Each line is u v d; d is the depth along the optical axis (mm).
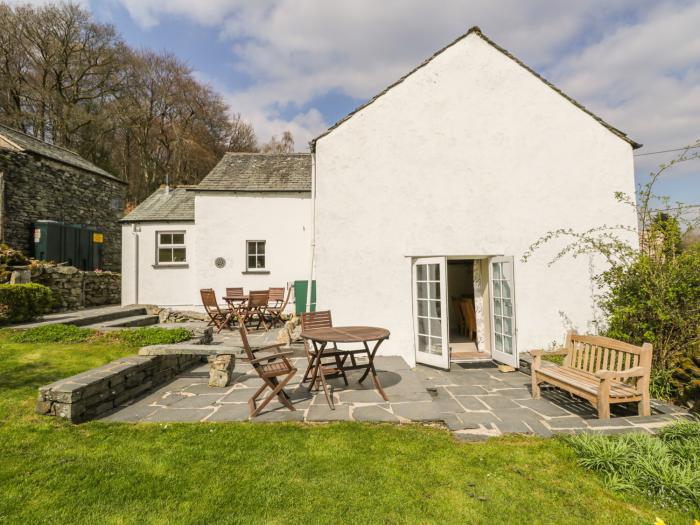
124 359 5211
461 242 7164
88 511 2559
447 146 7219
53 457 3254
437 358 6699
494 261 7141
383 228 7141
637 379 4105
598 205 7320
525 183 7262
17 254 10172
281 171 12797
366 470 3080
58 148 15461
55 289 10086
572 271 7246
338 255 7133
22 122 22047
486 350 7777
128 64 26156
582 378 4492
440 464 3174
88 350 6168
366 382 5465
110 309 10703
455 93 7242
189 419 4164
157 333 7023
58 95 23125
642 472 2898
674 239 5355
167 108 28938
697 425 3518
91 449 3414
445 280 6609
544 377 4777
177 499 2693
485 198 7215
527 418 4141
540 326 7156
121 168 27750
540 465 3162
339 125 7203
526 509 2605
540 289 7191
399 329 7078
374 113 7207
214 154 30453
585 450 3254
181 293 12383
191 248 12461
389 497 2725
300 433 3771
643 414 4047
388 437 3676
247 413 4324
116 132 27016
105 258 15984
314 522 2463
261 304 10023
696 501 2604
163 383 5660
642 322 5441
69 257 12969
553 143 7301
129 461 3205
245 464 3168
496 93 7273
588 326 7199
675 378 4957
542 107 7305
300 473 3031
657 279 5324
